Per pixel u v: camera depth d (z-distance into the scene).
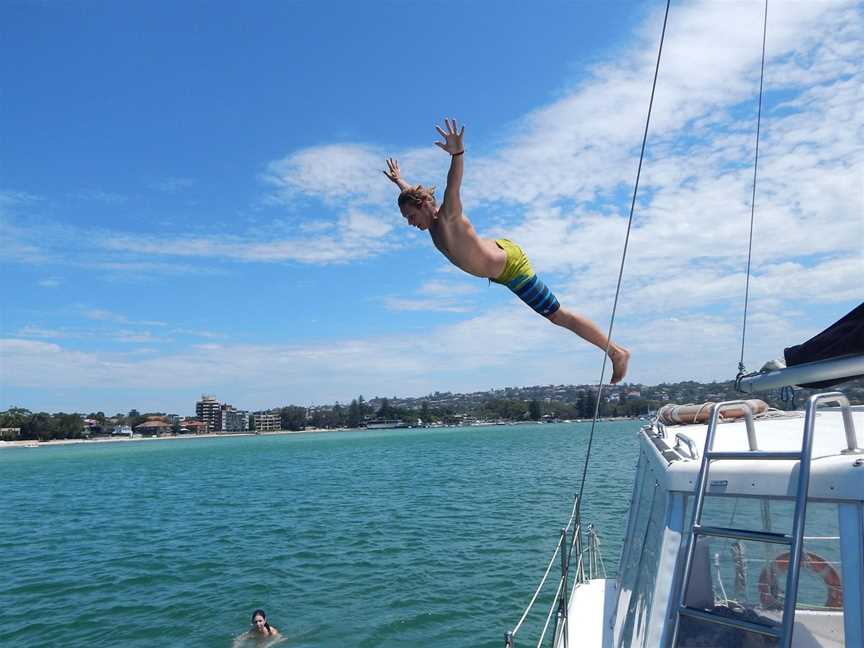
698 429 6.41
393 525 30.91
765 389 4.70
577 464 60.53
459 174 3.85
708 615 4.09
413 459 82.94
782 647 3.37
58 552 28.89
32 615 19.25
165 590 21.31
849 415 4.02
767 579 4.27
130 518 39.06
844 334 3.94
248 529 32.31
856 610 3.71
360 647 15.52
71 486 65.38
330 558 24.56
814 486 3.95
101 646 16.47
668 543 4.80
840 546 3.87
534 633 15.72
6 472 95.62
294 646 15.84
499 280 4.40
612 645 7.36
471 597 18.61
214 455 123.69
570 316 4.71
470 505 36.19
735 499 4.32
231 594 20.45
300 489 51.62
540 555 22.83
